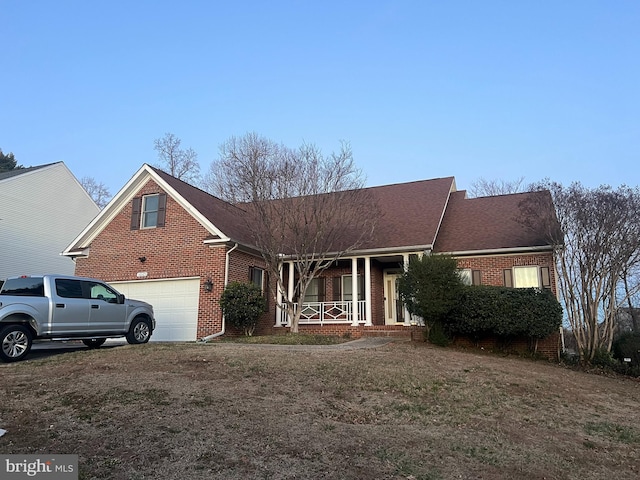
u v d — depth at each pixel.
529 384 10.75
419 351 13.51
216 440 6.14
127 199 19.50
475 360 13.03
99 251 19.48
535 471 6.11
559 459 6.60
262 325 19.12
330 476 5.44
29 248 26.69
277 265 18.34
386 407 8.16
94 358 10.64
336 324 19.06
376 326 18.27
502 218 20.47
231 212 20.03
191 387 8.23
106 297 13.13
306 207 17.17
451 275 15.91
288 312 17.59
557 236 16.31
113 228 19.45
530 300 15.66
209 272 17.50
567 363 15.87
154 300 18.23
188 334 17.45
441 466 5.98
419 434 7.04
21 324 11.26
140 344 13.48
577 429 8.08
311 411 7.55
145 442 5.97
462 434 7.21
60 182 29.09
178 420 6.70
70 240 29.30
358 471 5.62
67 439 5.99
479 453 6.51
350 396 8.55
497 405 8.91
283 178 17.08
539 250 17.59
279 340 15.45
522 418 8.34
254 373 9.42
